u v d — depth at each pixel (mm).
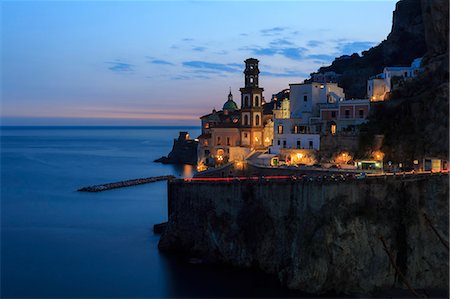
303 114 135375
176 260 94812
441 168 101750
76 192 176250
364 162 108000
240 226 92500
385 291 80812
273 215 90625
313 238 81062
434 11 129000
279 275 84000
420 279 82938
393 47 192500
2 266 92375
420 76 124125
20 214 138375
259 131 149500
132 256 97312
